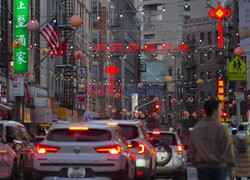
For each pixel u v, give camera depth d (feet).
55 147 86.94
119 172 86.89
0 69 282.97
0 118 239.30
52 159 86.63
